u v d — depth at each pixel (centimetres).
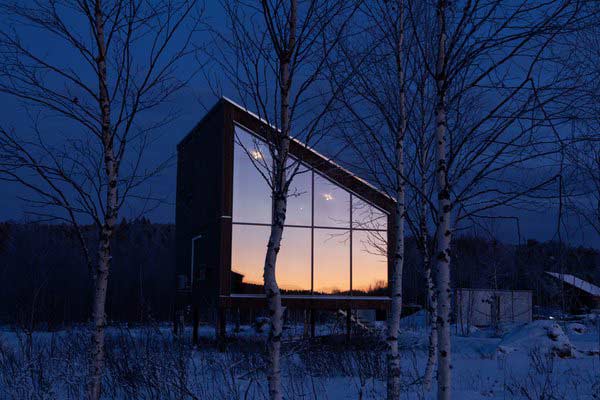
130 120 818
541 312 4803
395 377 960
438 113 696
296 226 2356
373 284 2412
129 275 4550
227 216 2273
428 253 1130
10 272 4200
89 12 807
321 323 2916
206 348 1862
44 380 983
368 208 2398
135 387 1005
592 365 1554
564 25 602
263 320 2842
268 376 679
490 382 1269
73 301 4009
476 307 3938
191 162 2845
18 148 763
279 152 718
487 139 662
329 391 1143
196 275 2605
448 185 688
